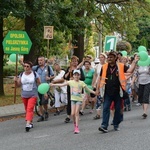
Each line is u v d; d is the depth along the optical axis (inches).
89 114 520.7
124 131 387.2
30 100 417.7
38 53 800.9
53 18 711.7
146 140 342.3
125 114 514.6
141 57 409.7
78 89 397.1
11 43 623.2
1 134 404.5
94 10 913.5
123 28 1087.6
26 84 416.2
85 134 378.9
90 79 510.3
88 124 440.1
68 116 465.1
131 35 1123.3
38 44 754.2
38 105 488.4
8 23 959.0
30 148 327.0
